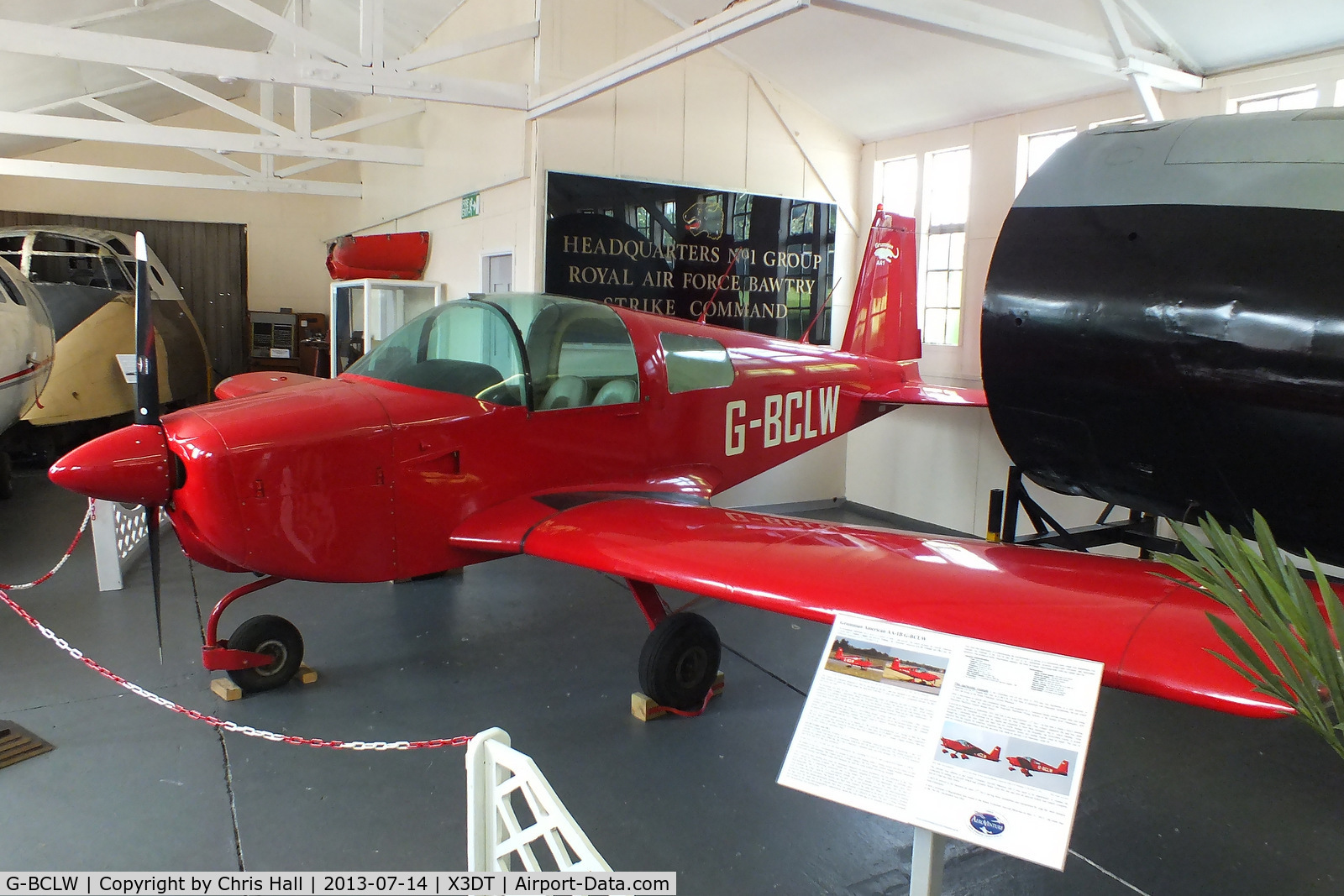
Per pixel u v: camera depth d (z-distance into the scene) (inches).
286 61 176.7
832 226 244.1
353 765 104.9
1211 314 92.4
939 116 215.0
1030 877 86.4
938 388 203.0
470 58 241.0
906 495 239.0
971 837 50.7
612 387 139.6
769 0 126.0
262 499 107.6
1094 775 107.7
